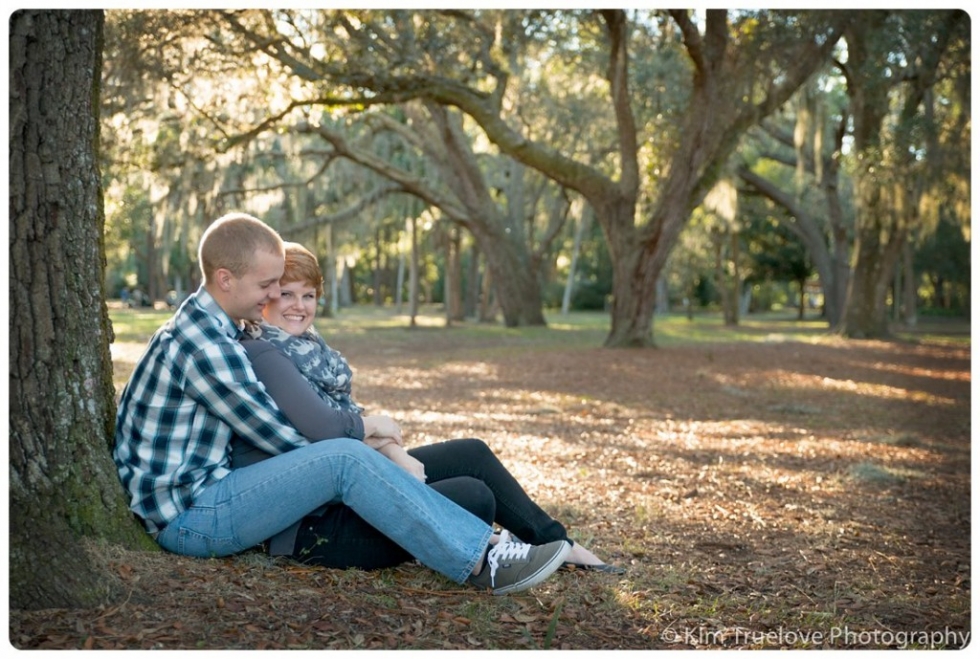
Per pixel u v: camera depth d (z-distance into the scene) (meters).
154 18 13.75
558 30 18.94
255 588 3.04
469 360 16.80
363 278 72.56
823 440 8.27
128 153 17.89
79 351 3.13
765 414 10.27
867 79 20.41
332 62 15.51
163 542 3.20
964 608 3.57
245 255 3.15
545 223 34.84
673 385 13.14
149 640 2.68
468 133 31.02
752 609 3.45
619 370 15.13
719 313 56.72
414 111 27.70
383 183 29.12
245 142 17.53
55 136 3.05
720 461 6.93
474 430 8.35
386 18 16.23
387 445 3.38
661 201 18.70
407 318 40.44
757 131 30.41
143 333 22.61
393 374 14.07
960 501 5.69
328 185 29.47
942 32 18.48
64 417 3.06
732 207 24.28
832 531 4.79
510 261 29.89
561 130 25.39
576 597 3.37
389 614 3.03
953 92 20.73
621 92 18.03
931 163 20.39
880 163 21.20
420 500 3.13
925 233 21.81
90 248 3.19
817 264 32.25
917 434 8.84
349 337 24.23
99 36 3.25
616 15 17.12
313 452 3.12
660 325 36.12
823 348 21.86
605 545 4.29
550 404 10.74
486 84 21.66
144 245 52.06
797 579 3.91
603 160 26.84
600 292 58.59
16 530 2.88
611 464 6.65
